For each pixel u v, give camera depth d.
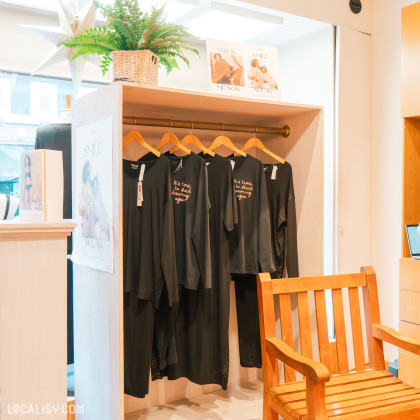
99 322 2.27
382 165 3.42
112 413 2.15
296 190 2.89
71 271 2.81
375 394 2.00
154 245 2.33
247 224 2.71
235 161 2.78
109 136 2.13
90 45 2.28
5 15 2.73
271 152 3.05
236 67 2.59
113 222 2.11
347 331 3.45
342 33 3.25
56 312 1.74
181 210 2.50
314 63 3.40
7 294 1.66
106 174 2.16
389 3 3.35
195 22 3.09
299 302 2.19
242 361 2.96
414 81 2.74
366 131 3.43
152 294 2.34
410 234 2.83
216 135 3.03
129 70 2.21
